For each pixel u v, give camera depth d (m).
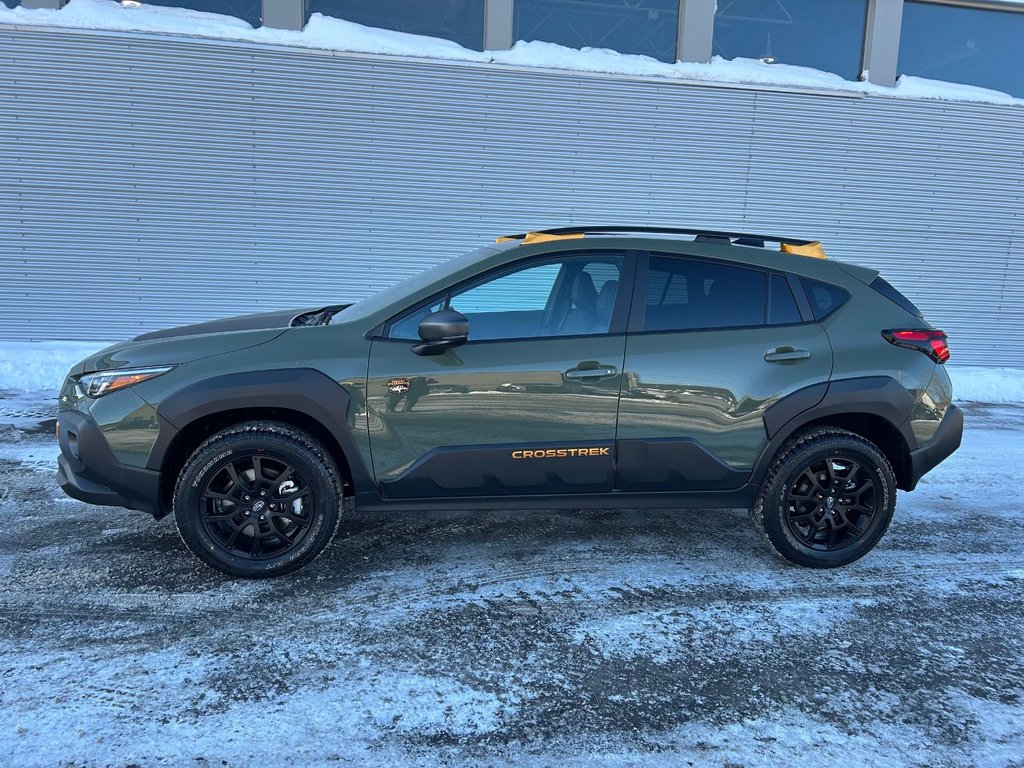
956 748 2.28
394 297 3.43
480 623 2.96
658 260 3.44
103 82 7.79
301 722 2.30
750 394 3.34
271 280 8.63
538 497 3.38
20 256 8.02
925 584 3.47
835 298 3.52
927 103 9.52
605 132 8.98
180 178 8.17
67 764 2.07
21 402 6.53
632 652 2.78
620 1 9.05
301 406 3.12
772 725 2.37
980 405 8.37
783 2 9.40
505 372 3.20
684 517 4.25
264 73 8.10
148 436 3.07
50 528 3.78
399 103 8.46
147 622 2.88
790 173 9.46
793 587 3.38
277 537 3.27
